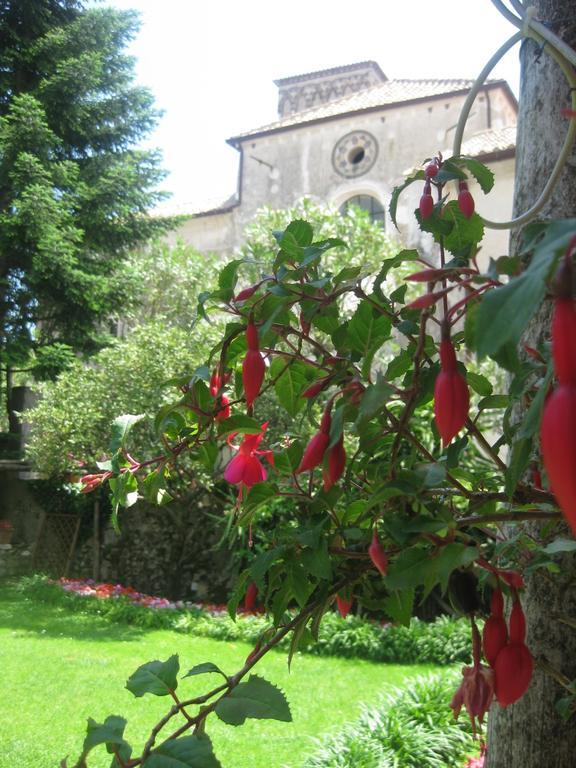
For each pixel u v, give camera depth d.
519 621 1.00
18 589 10.81
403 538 1.00
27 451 11.34
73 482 10.74
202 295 1.33
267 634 1.27
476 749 4.43
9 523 12.73
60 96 14.67
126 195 14.97
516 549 1.50
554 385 1.10
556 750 1.65
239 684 0.98
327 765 4.09
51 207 13.09
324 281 1.23
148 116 15.84
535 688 1.69
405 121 17.38
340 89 23.30
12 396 14.73
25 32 15.41
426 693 5.04
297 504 1.31
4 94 15.00
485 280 0.87
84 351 15.18
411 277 0.91
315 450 1.07
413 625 8.05
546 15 1.79
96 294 14.09
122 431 1.59
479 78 1.36
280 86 24.03
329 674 6.95
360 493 1.47
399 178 17.12
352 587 1.36
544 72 1.83
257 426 1.31
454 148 1.39
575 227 0.56
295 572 1.22
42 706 5.61
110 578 12.15
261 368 1.16
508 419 1.26
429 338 1.27
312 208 10.96
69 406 10.31
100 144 16.06
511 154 12.41
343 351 1.32
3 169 13.68
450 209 1.33
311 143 18.55
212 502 10.75
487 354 0.57
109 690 6.06
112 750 0.88
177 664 1.00
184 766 0.82
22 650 7.39
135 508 12.28
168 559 11.90
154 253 14.95
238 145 19.48
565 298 0.60
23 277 13.76
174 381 1.42
